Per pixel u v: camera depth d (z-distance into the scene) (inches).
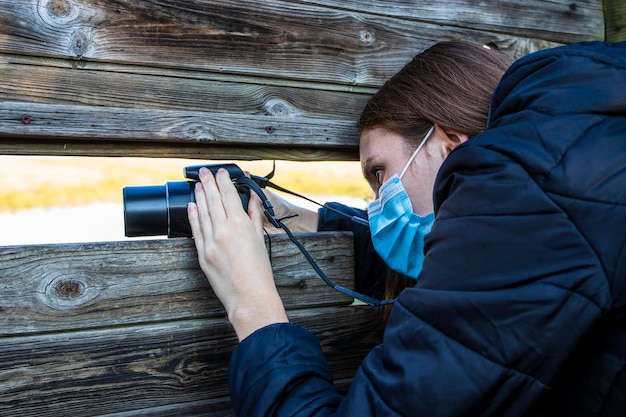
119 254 47.0
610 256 32.5
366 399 35.8
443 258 35.7
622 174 33.2
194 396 50.0
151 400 48.6
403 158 48.3
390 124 48.1
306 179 306.5
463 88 45.8
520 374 33.1
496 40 65.7
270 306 43.0
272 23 54.7
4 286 43.9
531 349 32.8
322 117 57.7
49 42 46.5
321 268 53.5
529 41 67.7
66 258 45.6
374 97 50.5
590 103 35.0
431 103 46.1
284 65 55.3
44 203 251.8
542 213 33.6
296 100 56.4
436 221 37.4
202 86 52.3
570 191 33.2
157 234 47.9
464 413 33.4
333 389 39.9
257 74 54.2
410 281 56.6
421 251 49.4
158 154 51.8
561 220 33.2
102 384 47.1
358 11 58.7
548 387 33.3
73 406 46.3
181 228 47.5
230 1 52.9
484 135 37.4
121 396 47.6
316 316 53.7
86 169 304.7
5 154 47.3
